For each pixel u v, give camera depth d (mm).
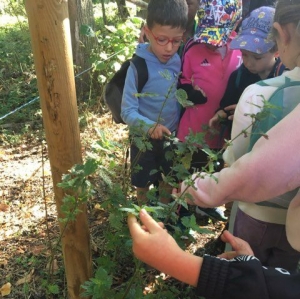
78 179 1473
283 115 1418
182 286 2258
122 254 1968
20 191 3328
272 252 1763
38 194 3289
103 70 5051
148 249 1073
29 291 2383
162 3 2088
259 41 2082
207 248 2688
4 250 2703
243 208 1699
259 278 1018
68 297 2221
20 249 2707
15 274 2523
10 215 3041
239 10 2404
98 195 3049
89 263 1968
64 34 1500
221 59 2400
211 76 2387
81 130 4355
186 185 1565
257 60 2162
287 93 1433
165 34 2125
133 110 2229
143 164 2408
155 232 1091
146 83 2291
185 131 2477
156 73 2289
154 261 1078
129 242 1564
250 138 1476
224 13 2305
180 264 1052
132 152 2441
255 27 2119
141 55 2287
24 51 6195
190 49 2434
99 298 1577
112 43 4844
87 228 1895
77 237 1849
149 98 2316
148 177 2441
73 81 1602
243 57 2203
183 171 1640
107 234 1835
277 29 1357
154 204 1682
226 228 2637
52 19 1447
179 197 1521
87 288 1518
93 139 4168
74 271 1948
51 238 2766
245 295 1014
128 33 4840
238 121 1560
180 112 2523
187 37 2691
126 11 5953
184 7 2131
